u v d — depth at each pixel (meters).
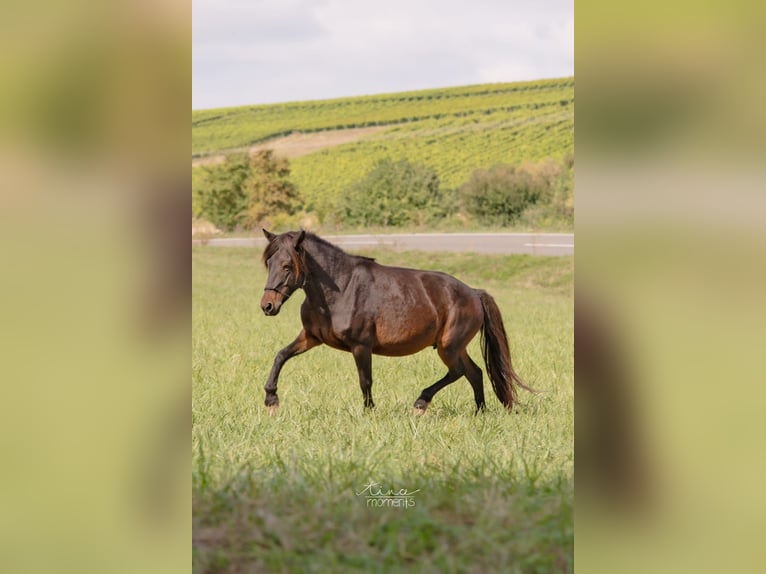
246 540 4.20
